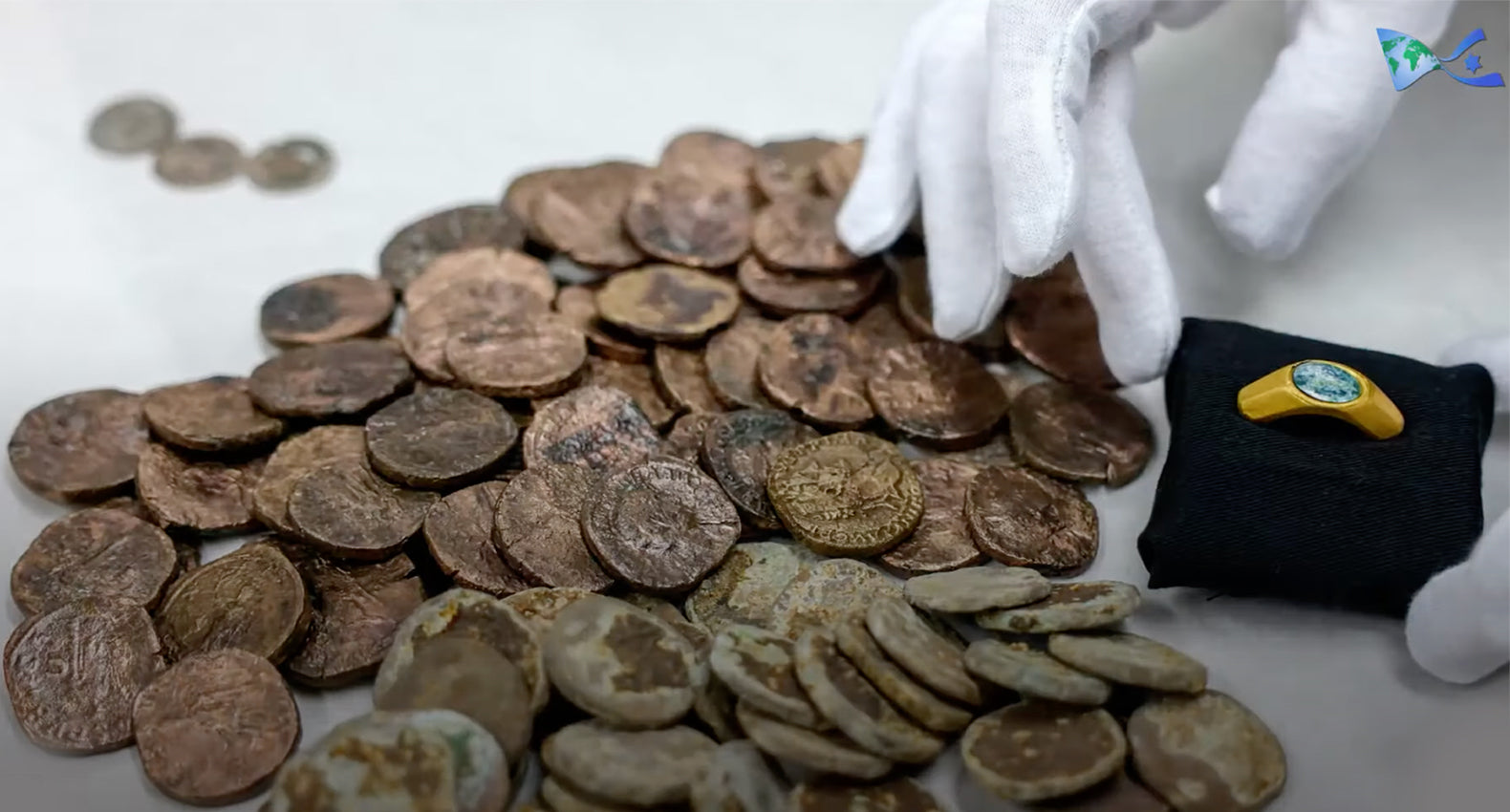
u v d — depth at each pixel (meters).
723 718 0.29
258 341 0.37
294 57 0.45
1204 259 0.38
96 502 0.33
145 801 0.29
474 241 0.38
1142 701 0.30
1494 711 0.30
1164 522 0.31
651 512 0.32
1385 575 0.30
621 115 0.44
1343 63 0.33
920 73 0.35
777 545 0.32
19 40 0.44
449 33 0.46
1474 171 0.37
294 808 0.27
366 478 0.33
